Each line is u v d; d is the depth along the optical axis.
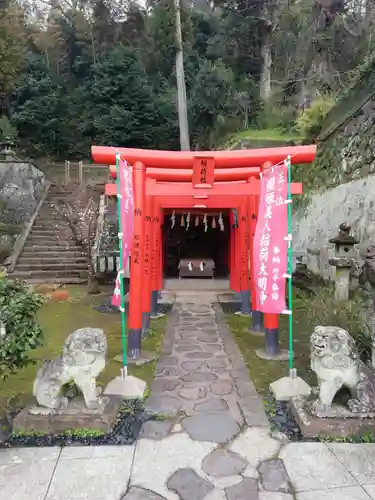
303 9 18.20
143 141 24.19
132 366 5.36
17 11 18.11
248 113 20.66
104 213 14.44
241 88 21.17
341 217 8.84
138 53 25.02
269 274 4.77
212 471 3.03
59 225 14.20
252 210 6.93
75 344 3.67
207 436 3.53
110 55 24.95
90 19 28.08
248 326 7.50
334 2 17.02
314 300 7.46
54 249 13.02
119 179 4.46
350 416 3.56
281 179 4.74
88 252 10.43
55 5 28.97
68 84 27.67
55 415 3.59
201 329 7.24
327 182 9.87
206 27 23.89
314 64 17.69
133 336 5.69
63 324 7.46
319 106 12.71
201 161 5.48
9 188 15.20
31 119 23.83
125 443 3.43
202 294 10.61
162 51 21.47
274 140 16.25
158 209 8.23
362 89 9.18
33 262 12.41
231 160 5.61
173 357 5.71
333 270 8.80
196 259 12.86
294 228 12.38
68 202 14.52
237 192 5.74
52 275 11.87
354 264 6.89
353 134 8.58
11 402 4.18
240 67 21.78
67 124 24.80
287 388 4.31
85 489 2.82
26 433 3.54
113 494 2.77
